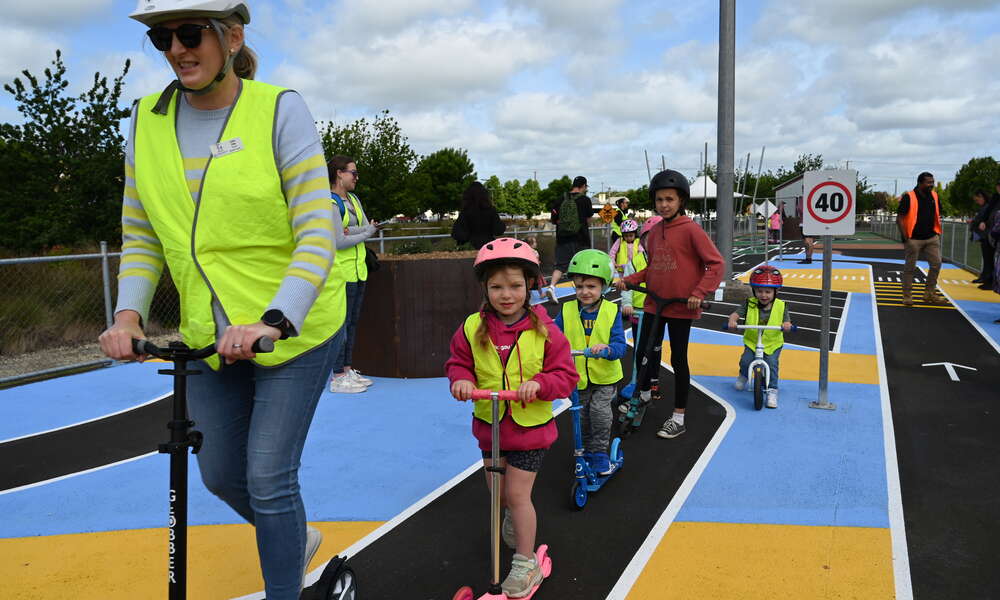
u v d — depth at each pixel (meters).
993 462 4.50
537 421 2.86
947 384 6.59
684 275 4.98
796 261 21.66
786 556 3.29
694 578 3.11
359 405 5.98
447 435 5.18
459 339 2.97
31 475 4.61
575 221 12.10
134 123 2.12
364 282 6.71
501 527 3.60
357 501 4.01
